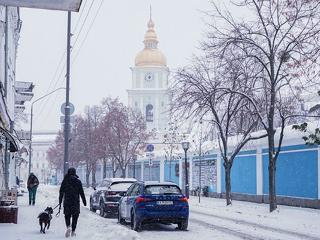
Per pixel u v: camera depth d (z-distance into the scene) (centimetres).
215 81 2769
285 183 2984
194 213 2442
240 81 2539
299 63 2033
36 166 15512
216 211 2553
